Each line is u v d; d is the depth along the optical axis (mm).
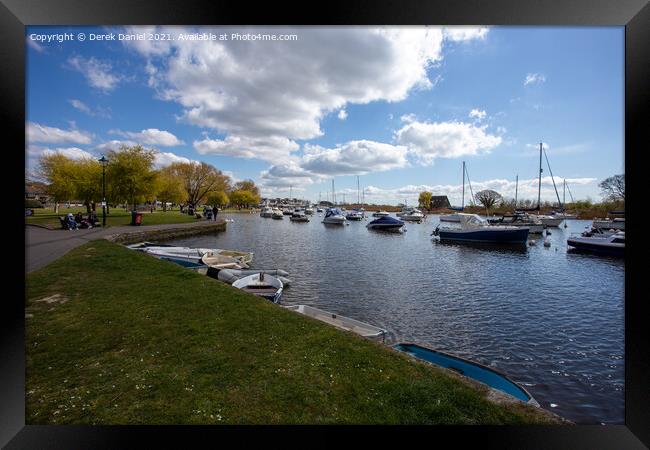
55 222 25016
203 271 14078
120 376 3947
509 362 7773
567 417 5820
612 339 9109
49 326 5492
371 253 24672
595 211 46312
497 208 57906
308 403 3447
